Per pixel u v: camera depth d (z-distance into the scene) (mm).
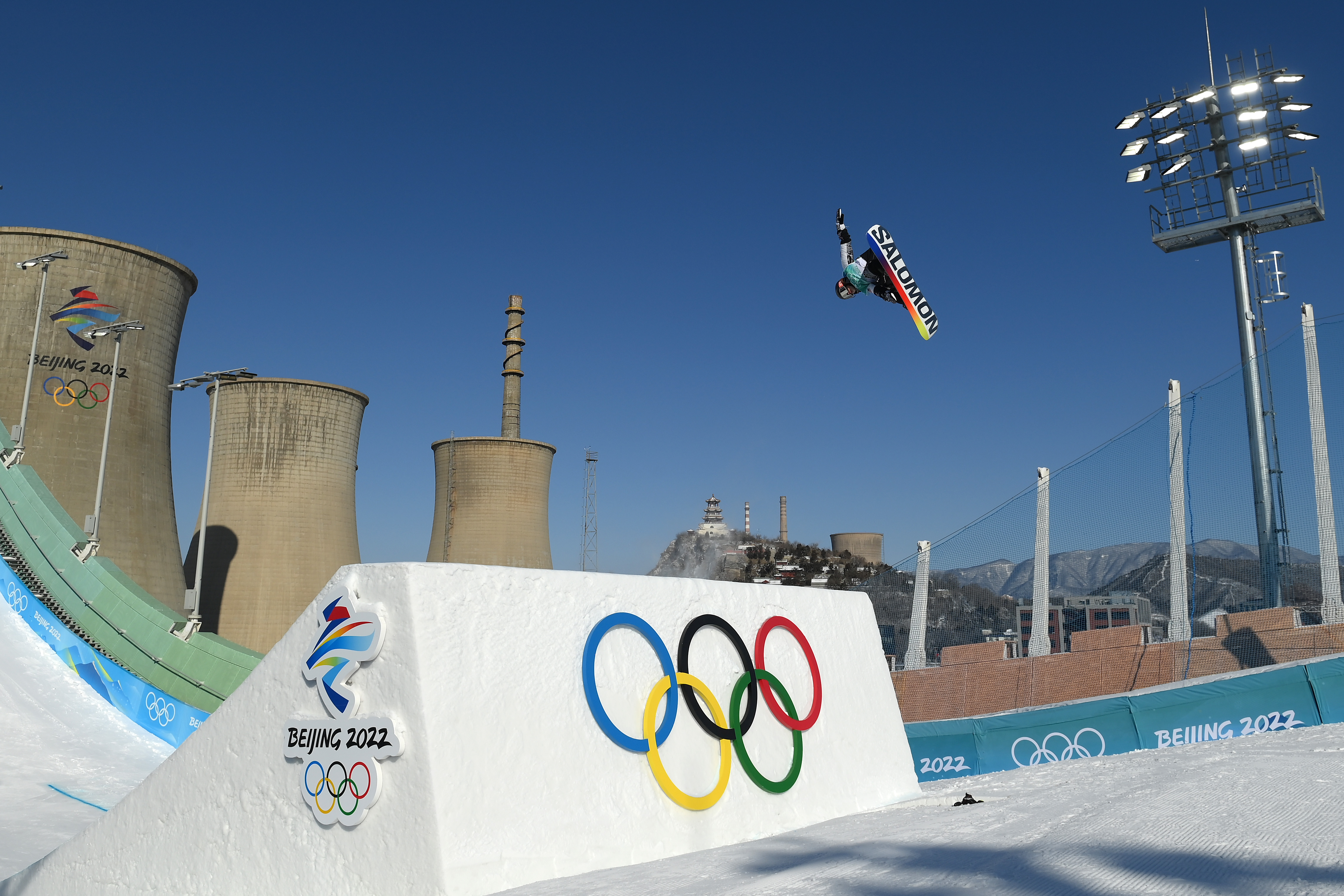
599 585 5719
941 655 13891
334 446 64375
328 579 62250
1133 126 23062
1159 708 10602
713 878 4262
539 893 4270
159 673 21938
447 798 4395
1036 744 11352
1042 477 13602
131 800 5859
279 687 5199
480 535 84375
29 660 23625
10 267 47500
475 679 4770
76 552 25438
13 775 17266
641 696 5695
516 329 103625
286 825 4980
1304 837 3701
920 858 4078
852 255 12141
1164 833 4066
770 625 7078
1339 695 9469
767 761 6520
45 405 46688
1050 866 3537
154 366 51188
